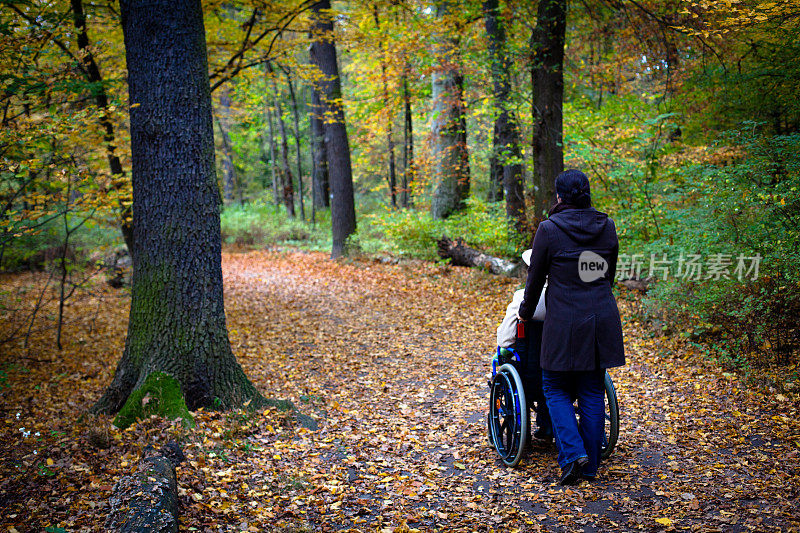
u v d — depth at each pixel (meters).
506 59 11.59
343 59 26.06
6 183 6.71
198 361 4.86
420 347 7.63
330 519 3.11
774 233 5.79
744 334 5.55
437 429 4.66
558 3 9.09
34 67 5.96
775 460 3.58
